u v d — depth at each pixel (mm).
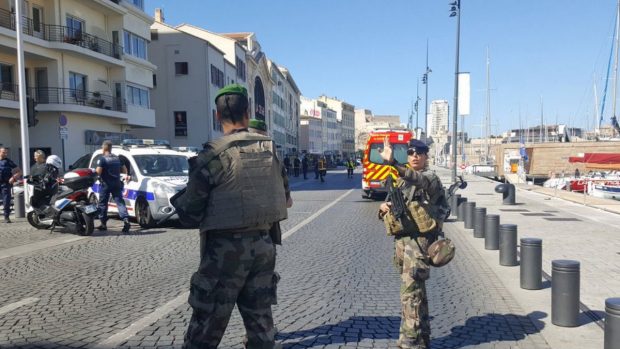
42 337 4672
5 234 11016
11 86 26500
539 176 51750
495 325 5148
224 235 2957
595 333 4895
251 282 3062
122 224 12766
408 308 4180
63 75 28453
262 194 3004
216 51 48219
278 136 84562
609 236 10969
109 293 6211
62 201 10805
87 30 31047
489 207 17781
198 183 2922
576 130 93062
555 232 11586
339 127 163000
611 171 39719
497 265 8203
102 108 30766
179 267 7688
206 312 2963
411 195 4176
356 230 12141
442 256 4051
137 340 4598
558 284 5090
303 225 13039
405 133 20078
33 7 27297
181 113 45656
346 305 5797
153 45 45688
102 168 11164
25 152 16500
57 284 6652
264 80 72125
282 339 4703
